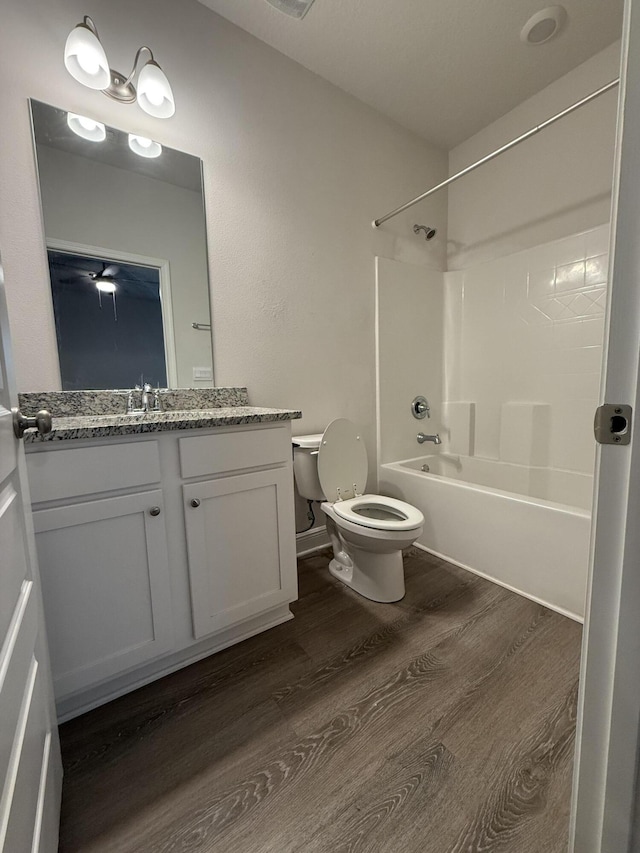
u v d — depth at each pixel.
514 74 1.92
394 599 1.60
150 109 1.37
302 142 1.87
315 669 1.23
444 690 1.13
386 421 2.35
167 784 0.89
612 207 0.52
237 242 1.71
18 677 0.57
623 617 0.54
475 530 1.80
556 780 0.88
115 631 1.06
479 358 2.43
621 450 0.53
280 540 1.39
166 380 1.58
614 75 1.77
